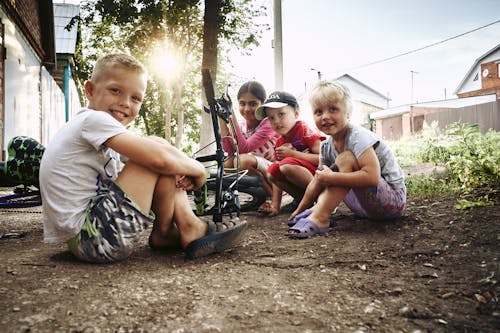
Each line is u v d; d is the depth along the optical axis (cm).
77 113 195
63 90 1530
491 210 250
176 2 1020
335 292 152
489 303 137
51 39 1160
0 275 172
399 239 223
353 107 255
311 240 236
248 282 164
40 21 1123
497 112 1650
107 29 1512
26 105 927
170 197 195
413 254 196
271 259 199
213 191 333
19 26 886
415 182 372
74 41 1548
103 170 193
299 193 326
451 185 346
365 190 246
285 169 304
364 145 240
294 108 325
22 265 188
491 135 699
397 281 162
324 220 251
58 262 194
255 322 126
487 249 191
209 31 866
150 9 999
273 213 329
